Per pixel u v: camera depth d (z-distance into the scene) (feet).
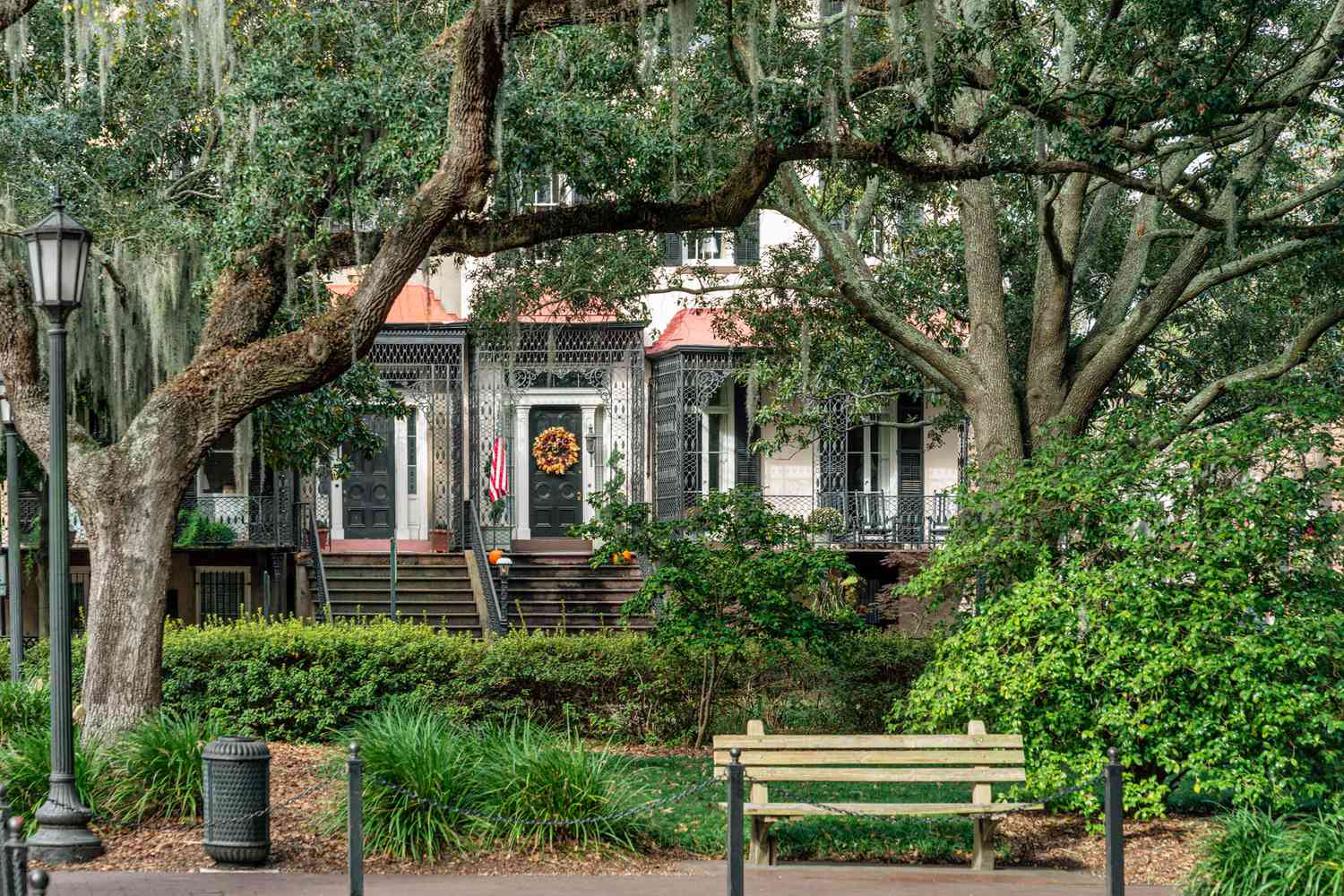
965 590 46.03
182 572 87.61
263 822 31.48
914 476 96.78
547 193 77.97
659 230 46.11
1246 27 46.70
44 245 31.89
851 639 52.90
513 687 51.90
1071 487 40.93
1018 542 42.32
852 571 51.06
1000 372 57.88
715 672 51.80
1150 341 70.44
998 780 33.60
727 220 45.44
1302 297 67.36
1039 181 59.93
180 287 53.31
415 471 98.02
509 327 64.64
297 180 41.65
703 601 51.19
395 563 80.53
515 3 38.32
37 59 58.80
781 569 49.98
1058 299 58.18
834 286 64.69
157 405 40.11
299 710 49.90
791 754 34.12
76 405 62.49
